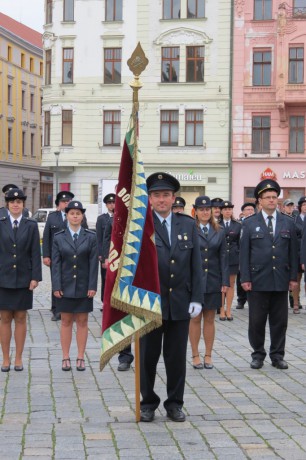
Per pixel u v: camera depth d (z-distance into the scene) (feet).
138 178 23.22
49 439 21.20
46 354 35.29
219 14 127.13
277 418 23.67
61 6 132.46
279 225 32.91
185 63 128.36
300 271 51.29
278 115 126.31
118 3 130.41
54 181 135.64
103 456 19.58
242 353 35.96
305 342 39.37
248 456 19.61
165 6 128.57
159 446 20.52
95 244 32.58
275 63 125.80
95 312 51.26
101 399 26.43
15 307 31.42
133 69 23.66
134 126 23.57
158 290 22.99
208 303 32.22
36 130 223.71
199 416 23.98
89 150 132.46
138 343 23.18
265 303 32.48
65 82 132.98
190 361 33.78
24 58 215.51
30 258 31.86
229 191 128.06
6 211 32.50
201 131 128.98
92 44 131.44
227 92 127.44
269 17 125.90
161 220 24.14
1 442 20.83
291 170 126.52
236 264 49.06
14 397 26.66
